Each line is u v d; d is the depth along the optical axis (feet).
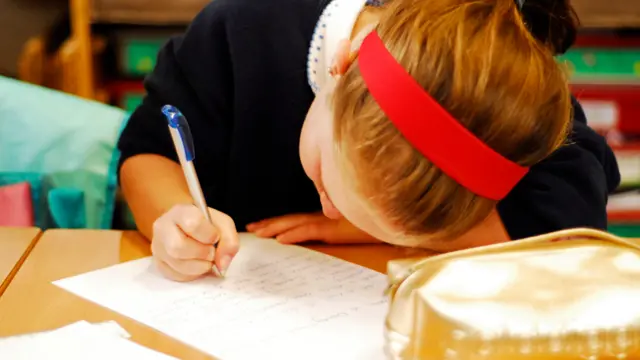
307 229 2.44
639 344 1.30
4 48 6.05
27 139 3.23
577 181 2.39
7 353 1.54
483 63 1.46
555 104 1.56
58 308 1.83
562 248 1.52
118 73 5.47
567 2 2.39
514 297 1.35
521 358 1.29
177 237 2.04
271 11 2.75
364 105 1.53
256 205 2.89
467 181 1.51
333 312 1.87
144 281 2.04
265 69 2.71
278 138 2.76
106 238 2.41
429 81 1.46
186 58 2.81
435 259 1.50
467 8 1.56
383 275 2.16
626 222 5.78
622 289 1.37
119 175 2.79
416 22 1.55
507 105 1.47
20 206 3.10
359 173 1.56
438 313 1.33
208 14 2.85
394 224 1.63
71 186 3.24
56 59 5.31
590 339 1.29
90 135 3.29
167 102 2.78
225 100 2.79
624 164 5.70
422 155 1.49
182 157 2.07
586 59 5.69
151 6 5.18
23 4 5.99
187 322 1.78
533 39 1.62
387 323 1.44
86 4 5.13
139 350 1.59
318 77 2.57
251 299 1.94
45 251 2.24
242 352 1.63
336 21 2.44
